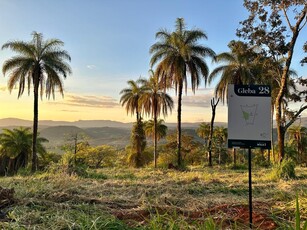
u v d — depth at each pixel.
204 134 50.47
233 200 7.12
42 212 5.45
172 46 24.73
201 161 39.03
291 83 20.55
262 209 5.95
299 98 16.97
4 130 36.88
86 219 4.72
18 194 6.83
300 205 5.69
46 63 23.53
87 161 43.25
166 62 24.22
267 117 5.01
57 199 6.65
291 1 15.91
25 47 22.91
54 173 15.37
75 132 41.75
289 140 51.62
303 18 16.25
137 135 39.69
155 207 5.89
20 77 23.33
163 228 4.28
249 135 5.02
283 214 5.48
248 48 18.77
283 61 19.50
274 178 12.75
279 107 17.11
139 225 4.79
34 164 23.59
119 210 6.07
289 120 16.95
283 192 7.65
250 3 17.08
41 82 24.11
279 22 16.92
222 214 5.42
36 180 10.80
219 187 9.54
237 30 17.92
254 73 27.47
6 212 5.46
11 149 35.97
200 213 5.79
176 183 10.77
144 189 8.74
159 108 33.31
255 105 5.05
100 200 6.79
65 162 17.19
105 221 4.66
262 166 27.34
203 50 24.55
